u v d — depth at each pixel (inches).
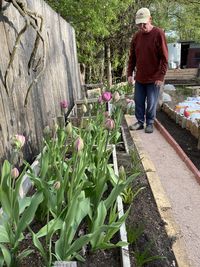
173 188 120.6
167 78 629.3
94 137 107.8
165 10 540.1
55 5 264.1
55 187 64.9
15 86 102.2
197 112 221.6
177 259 74.2
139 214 91.4
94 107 180.7
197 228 94.3
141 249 74.9
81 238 59.2
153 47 178.7
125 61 462.0
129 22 426.3
